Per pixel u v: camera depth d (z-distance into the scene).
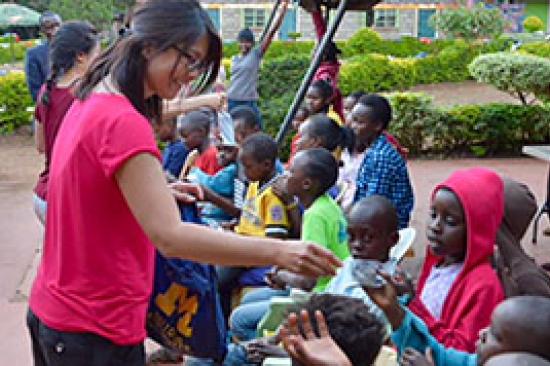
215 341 2.49
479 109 9.34
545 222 6.33
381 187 3.58
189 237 1.85
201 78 2.03
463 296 2.25
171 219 1.85
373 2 5.36
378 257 2.48
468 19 16.81
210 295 2.44
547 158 5.33
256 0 20.08
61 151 1.95
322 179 2.90
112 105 1.88
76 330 1.94
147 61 1.91
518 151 9.46
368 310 1.69
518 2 23.92
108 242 1.91
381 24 20.91
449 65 16.30
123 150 1.82
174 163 4.30
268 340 2.25
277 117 8.97
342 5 4.42
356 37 17.88
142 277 1.99
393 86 14.79
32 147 9.81
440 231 2.32
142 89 1.94
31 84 6.64
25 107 10.50
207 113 4.30
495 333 1.71
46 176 3.70
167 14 1.88
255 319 3.04
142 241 1.97
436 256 2.42
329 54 5.52
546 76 8.48
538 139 9.40
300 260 1.87
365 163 3.67
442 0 20.88
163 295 2.37
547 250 5.55
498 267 2.43
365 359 1.60
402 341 1.94
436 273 2.40
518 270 2.37
